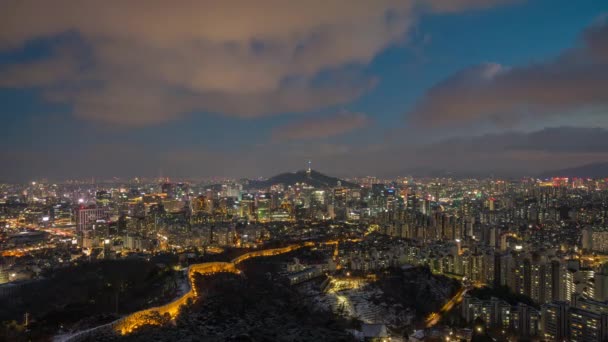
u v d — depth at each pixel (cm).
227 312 15200
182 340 12006
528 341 19538
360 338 16288
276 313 16512
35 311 17688
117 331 12862
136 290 18938
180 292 17650
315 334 14062
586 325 18925
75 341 12012
